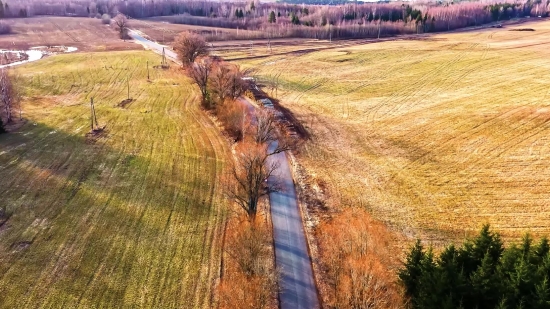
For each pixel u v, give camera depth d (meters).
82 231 51.59
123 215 55.28
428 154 78.12
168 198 59.75
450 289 33.97
